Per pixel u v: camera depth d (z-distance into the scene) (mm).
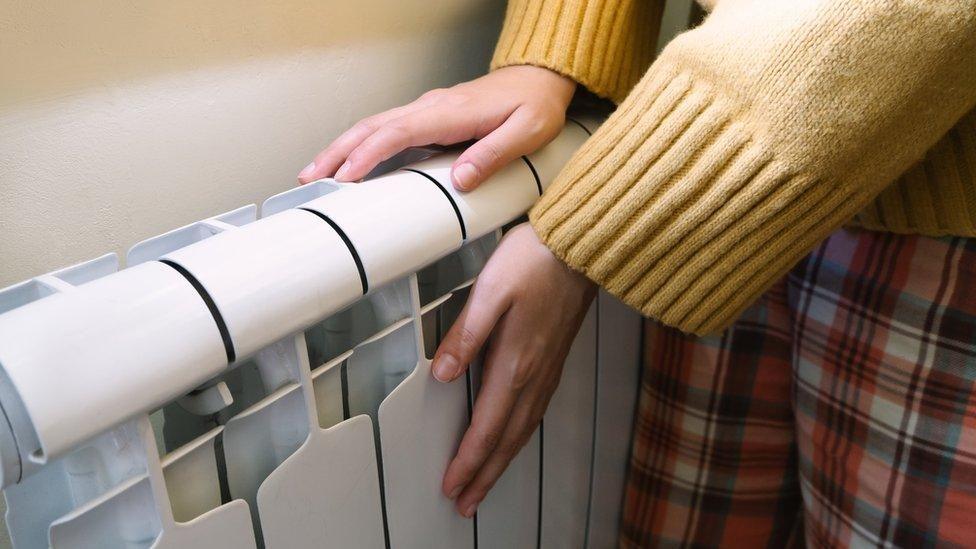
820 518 648
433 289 470
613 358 653
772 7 369
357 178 403
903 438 554
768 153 365
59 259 383
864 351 571
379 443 416
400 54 535
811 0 353
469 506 481
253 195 470
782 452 733
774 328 678
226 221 358
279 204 386
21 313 252
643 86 409
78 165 374
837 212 397
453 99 447
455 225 394
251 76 439
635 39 542
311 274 317
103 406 251
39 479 292
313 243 325
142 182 406
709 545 774
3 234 356
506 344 438
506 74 493
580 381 591
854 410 589
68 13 345
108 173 388
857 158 372
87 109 368
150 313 269
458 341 417
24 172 354
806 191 375
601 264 416
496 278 425
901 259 531
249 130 451
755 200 378
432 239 378
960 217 471
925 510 550
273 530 340
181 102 409
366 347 383
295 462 339
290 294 308
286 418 345
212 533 306
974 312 495
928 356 526
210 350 281
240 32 422
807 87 351
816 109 354
